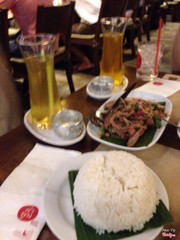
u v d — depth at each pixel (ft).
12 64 6.15
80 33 8.20
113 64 3.48
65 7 5.61
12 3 5.54
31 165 2.07
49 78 2.45
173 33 15.56
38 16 5.08
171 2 17.70
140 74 3.84
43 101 2.53
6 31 4.77
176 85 3.59
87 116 2.88
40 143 2.42
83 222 1.54
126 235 1.46
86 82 8.84
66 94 7.98
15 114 4.09
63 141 2.38
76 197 1.61
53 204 1.66
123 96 2.81
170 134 2.52
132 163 1.70
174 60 5.19
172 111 2.92
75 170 1.91
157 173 2.01
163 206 1.60
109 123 2.44
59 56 6.94
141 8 11.48
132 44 11.60
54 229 1.48
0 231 1.53
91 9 8.61
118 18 3.41
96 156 1.78
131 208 1.47
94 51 8.22
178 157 2.20
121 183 1.56
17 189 1.84
